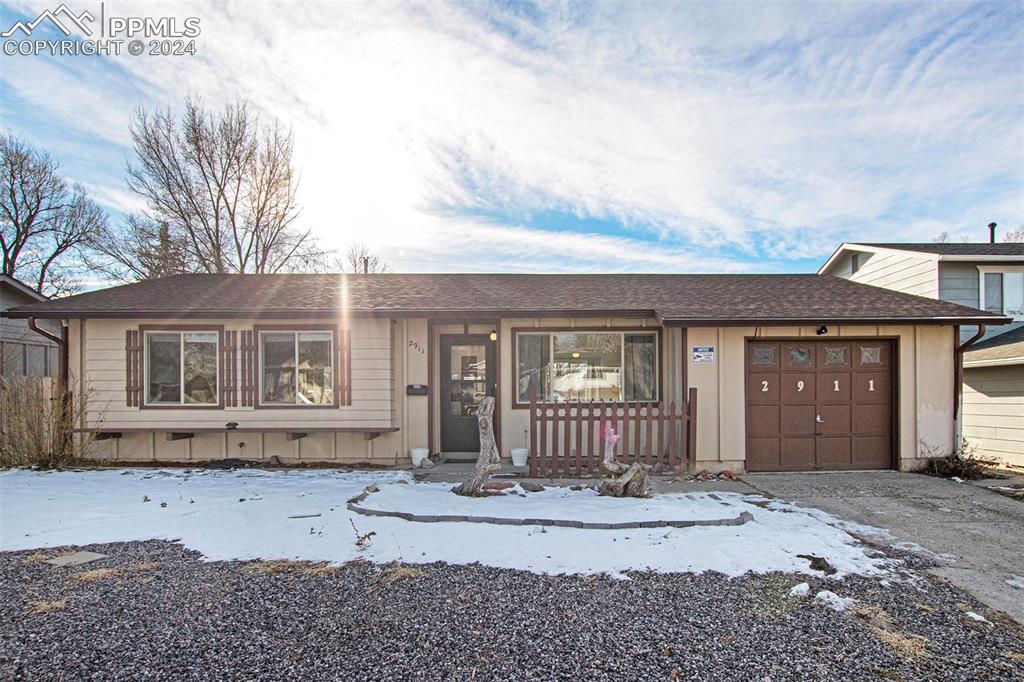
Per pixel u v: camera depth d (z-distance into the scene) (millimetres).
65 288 24906
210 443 9289
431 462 9109
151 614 3613
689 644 3252
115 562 4543
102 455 9211
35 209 23969
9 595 3910
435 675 2908
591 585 4074
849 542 5098
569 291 10398
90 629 3414
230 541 5020
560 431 9055
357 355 8984
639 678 2893
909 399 8609
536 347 9375
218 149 20328
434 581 4137
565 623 3500
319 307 8898
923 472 8484
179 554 4727
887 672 2969
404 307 8922
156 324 8906
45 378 8922
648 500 6371
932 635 3389
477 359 9789
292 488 7223
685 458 8305
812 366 8719
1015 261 11711
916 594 3994
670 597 3885
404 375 9312
